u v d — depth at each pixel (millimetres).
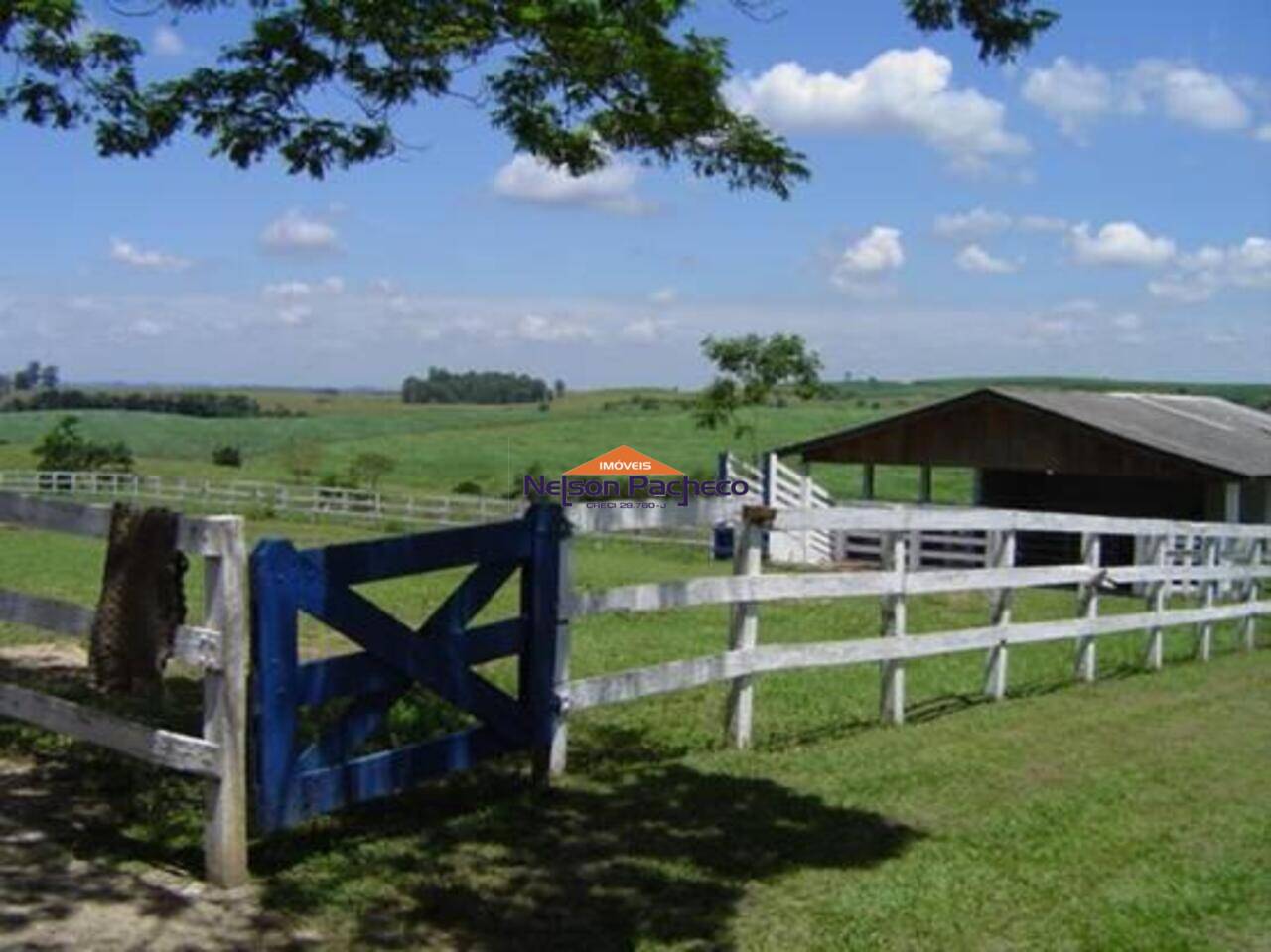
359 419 100438
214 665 5371
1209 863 6301
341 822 6355
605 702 7371
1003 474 31578
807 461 31594
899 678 9203
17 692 6406
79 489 47031
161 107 8688
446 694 6480
